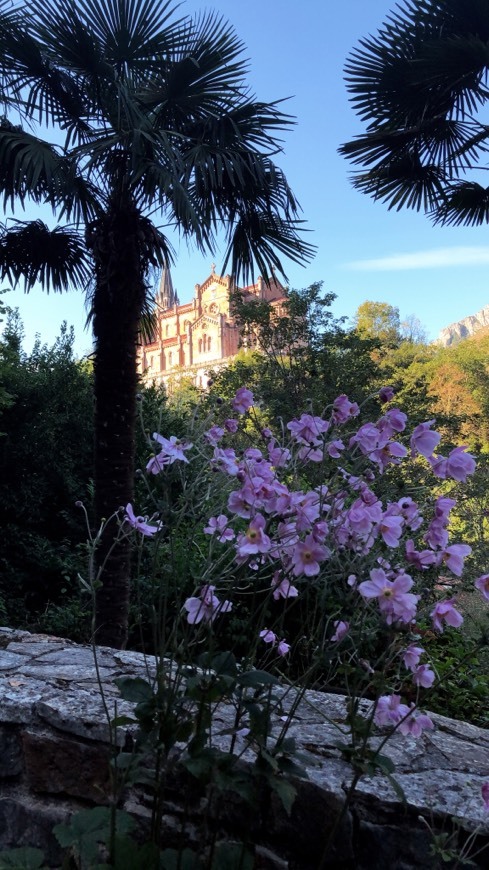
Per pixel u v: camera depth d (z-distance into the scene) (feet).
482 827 4.25
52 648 7.64
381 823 4.42
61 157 14.17
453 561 3.87
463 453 4.03
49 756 5.20
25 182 13.83
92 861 4.00
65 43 14.48
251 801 3.53
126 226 15.28
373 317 136.46
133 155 13.38
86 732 5.12
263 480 4.06
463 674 10.47
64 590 19.94
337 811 4.43
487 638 4.18
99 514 14.88
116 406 15.21
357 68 18.45
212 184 14.29
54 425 26.63
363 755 3.71
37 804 5.13
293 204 15.44
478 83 17.85
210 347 198.90
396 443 4.15
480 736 6.07
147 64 15.25
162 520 4.22
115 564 14.26
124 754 3.86
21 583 23.22
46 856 4.91
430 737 5.77
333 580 4.15
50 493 26.13
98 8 14.07
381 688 3.78
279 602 7.53
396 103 19.20
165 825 4.68
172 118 16.10
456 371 110.63
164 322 219.41
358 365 33.40
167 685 4.06
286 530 4.10
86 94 15.94
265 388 31.09
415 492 4.65
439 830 4.35
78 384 27.61
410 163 21.13
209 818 4.63
